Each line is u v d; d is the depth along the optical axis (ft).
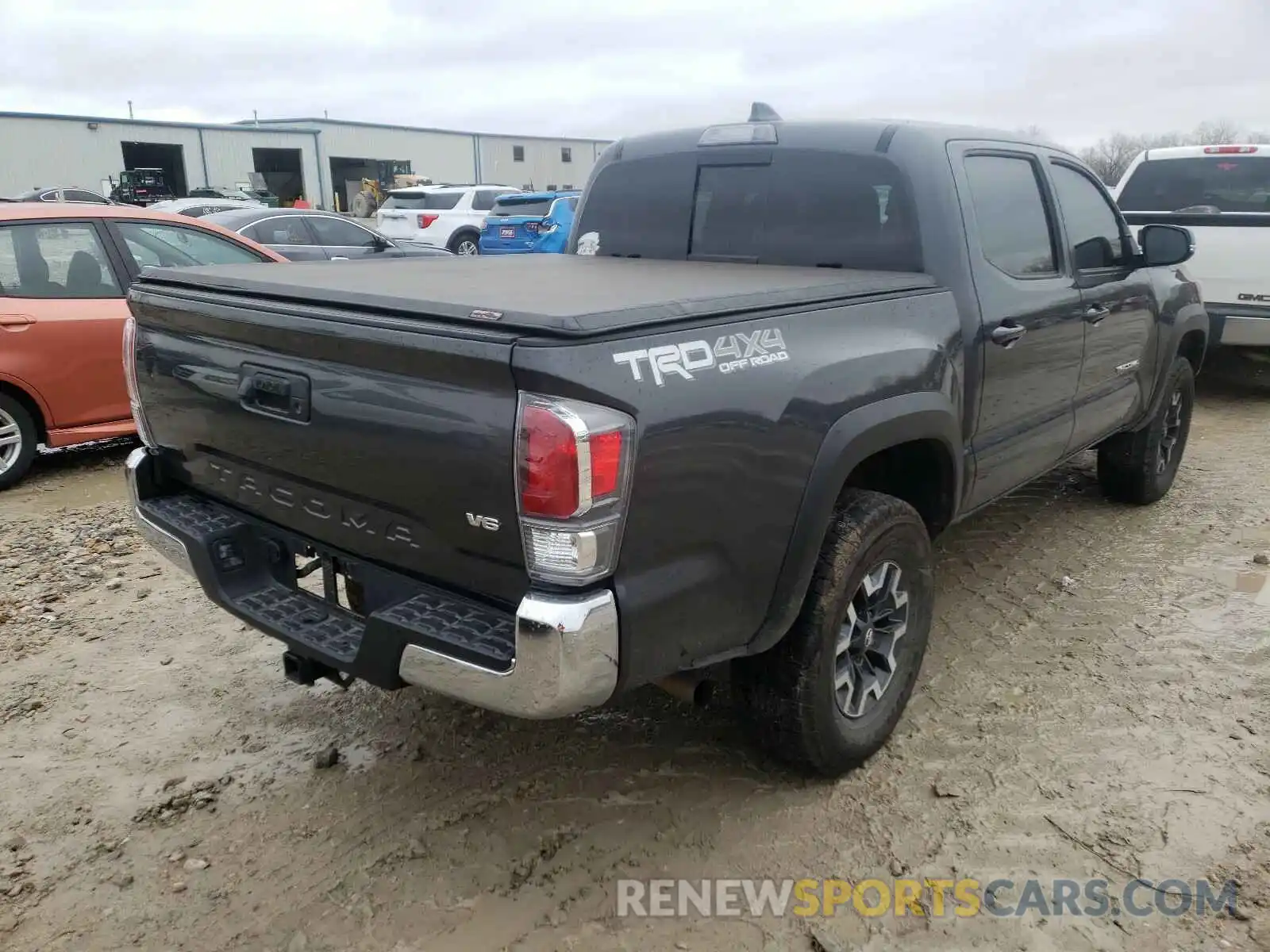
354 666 7.79
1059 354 12.52
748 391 7.62
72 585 14.56
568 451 6.41
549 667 6.65
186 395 9.26
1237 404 26.40
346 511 8.07
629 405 6.71
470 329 6.77
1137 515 17.46
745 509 7.73
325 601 8.77
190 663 12.25
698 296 7.82
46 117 119.96
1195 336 17.62
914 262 10.59
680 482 7.16
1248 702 11.16
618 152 13.64
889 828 9.08
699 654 7.80
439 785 9.79
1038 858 8.65
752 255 12.04
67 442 19.44
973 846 8.82
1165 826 9.04
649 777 9.87
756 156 11.96
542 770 10.03
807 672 8.75
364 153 151.84
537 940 7.77
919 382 9.49
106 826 9.14
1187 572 14.88
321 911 8.09
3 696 11.40
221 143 136.26
